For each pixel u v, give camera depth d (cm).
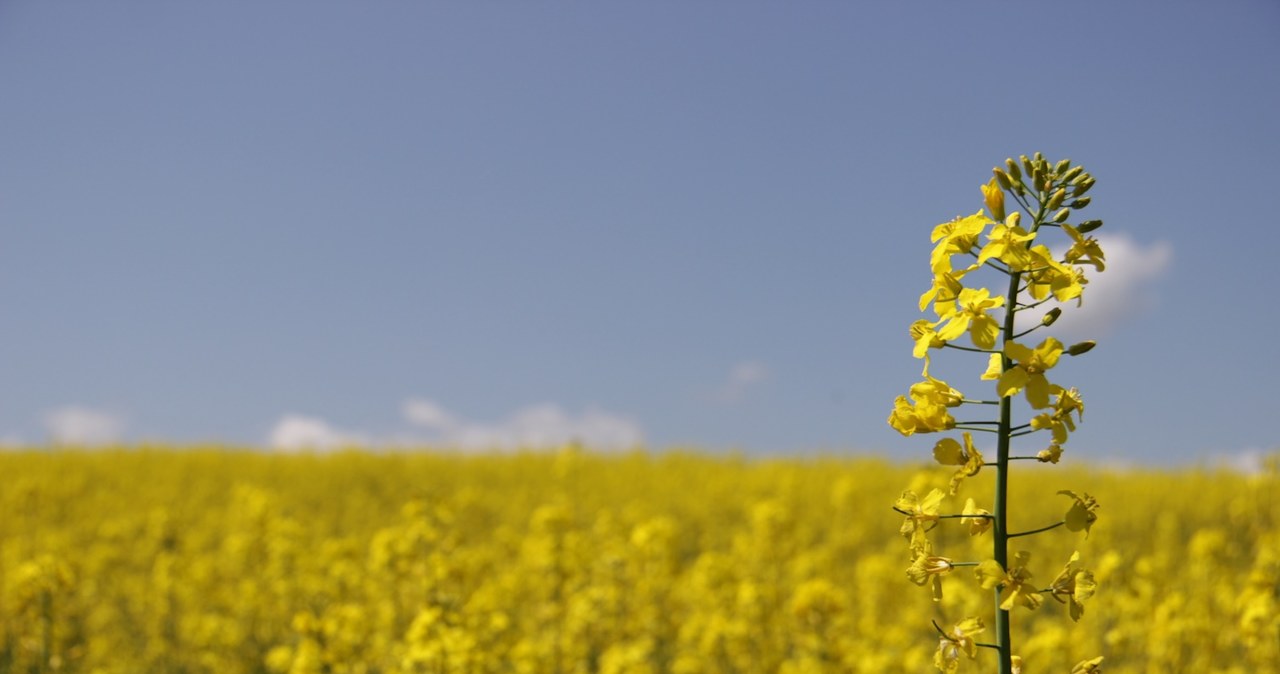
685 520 2084
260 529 1276
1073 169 272
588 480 2516
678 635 1017
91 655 1070
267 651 1090
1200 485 2156
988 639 841
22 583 955
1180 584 989
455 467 3016
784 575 1153
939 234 282
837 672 792
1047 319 263
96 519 2048
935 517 276
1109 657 866
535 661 777
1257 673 732
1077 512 266
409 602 859
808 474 2570
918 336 280
